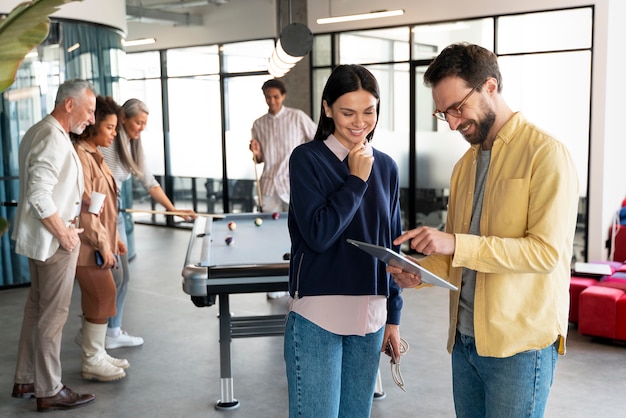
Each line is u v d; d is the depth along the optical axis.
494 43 7.54
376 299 2.33
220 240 4.45
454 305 2.12
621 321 4.75
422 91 8.27
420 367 4.47
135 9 9.41
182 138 10.77
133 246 8.41
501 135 1.95
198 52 10.33
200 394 4.07
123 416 3.77
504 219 1.92
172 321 5.60
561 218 1.83
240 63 9.91
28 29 2.32
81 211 3.98
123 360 4.49
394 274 2.10
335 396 2.31
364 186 2.16
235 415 3.78
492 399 2.03
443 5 7.80
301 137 6.48
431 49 8.04
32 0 2.28
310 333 2.25
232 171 10.33
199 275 3.44
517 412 1.99
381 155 2.36
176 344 5.00
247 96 9.95
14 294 6.66
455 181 2.21
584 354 4.67
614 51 6.95
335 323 2.25
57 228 3.55
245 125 10.05
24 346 3.96
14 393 3.98
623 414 3.72
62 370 4.46
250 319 4.00
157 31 10.72
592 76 6.86
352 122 2.16
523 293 1.95
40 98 6.96
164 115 10.88
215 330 5.34
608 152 6.97
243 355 4.75
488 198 1.98
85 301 4.19
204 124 10.47
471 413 2.19
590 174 6.95
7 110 6.75
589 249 7.04
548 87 7.25
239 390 4.14
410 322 5.51
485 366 2.02
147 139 11.16
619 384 4.15
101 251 4.03
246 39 9.70
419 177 8.48
